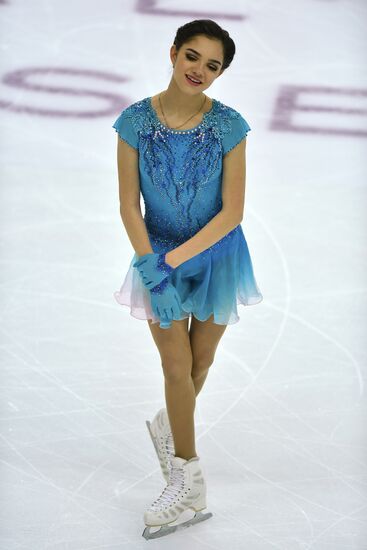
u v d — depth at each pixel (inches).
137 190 371.2
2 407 444.5
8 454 417.7
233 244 384.2
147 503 394.0
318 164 674.8
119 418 441.7
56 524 380.5
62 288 530.0
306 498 398.0
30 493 395.9
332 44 847.7
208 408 450.6
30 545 368.8
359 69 809.5
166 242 378.3
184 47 350.3
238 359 482.9
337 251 573.6
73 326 501.4
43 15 873.5
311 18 887.1
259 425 440.1
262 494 399.9
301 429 438.0
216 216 369.7
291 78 789.9
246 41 842.8
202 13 888.9
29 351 481.4
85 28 855.7
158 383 464.1
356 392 461.7
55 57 807.7
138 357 482.0
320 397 458.3
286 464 417.4
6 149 677.3
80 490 399.5
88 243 570.9
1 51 811.4
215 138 362.6
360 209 620.7
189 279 386.6
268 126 721.6
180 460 380.5
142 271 362.3
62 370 470.3
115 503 393.7
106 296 526.0
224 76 786.2
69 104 741.3
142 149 363.3
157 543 373.7
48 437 428.5
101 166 663.1
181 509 377.4
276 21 878.4
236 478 409.1
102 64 799.7
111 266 550.6
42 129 706.8
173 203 369.1
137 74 787.4
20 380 462.0
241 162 369.1
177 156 362.6
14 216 594.9
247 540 375.6
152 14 885.2
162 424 398.3
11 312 508.7
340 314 518.3
